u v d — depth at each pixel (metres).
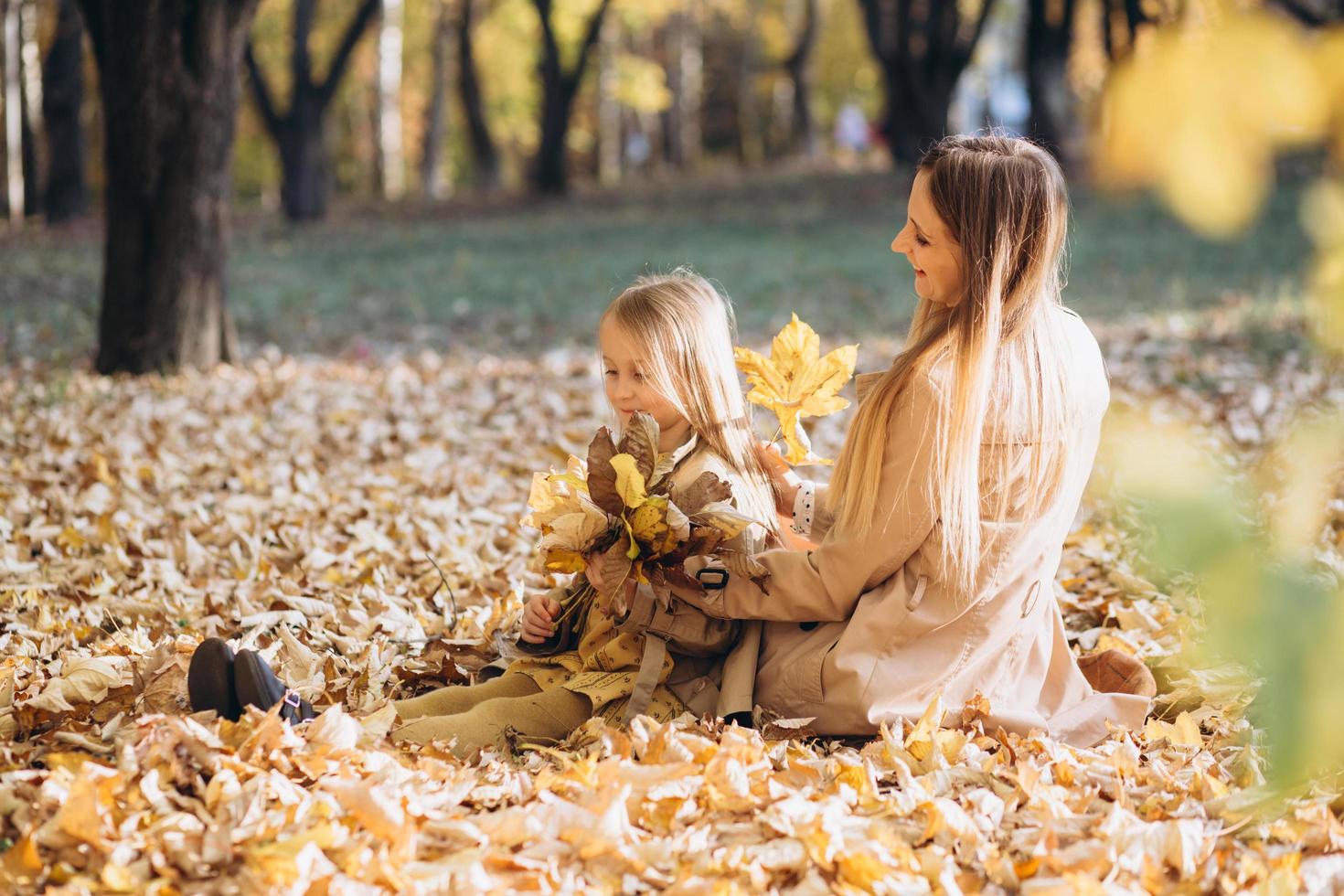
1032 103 20.48
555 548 2.57
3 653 3.24
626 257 16.95
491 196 26.77
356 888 1.90
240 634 3.54
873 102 44.91
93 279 14.34
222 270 8.82
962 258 2.52
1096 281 12.82
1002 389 2.49
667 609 2.65
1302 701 0.56
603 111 35.28
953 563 2.51
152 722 2.37
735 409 2.85
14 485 5.19
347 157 40.00
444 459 6.05
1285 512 0.59
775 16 38.75
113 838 2.00
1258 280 11.91
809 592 2.59
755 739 2.54
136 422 6.66
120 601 3.77
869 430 2.54
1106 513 4.54
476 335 11.27
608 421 7.11
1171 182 0.46
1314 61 0.45
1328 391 6.43
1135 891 1.99
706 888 1.95
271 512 4.97
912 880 2.01
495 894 1.92
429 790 2.28
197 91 8.41
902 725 2.53
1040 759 2.54
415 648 3.44
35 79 22.78
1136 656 3.16
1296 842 2.17
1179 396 6.89
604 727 2.61
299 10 22.81
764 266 15.54
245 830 2.02
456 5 28.64
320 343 10.88
